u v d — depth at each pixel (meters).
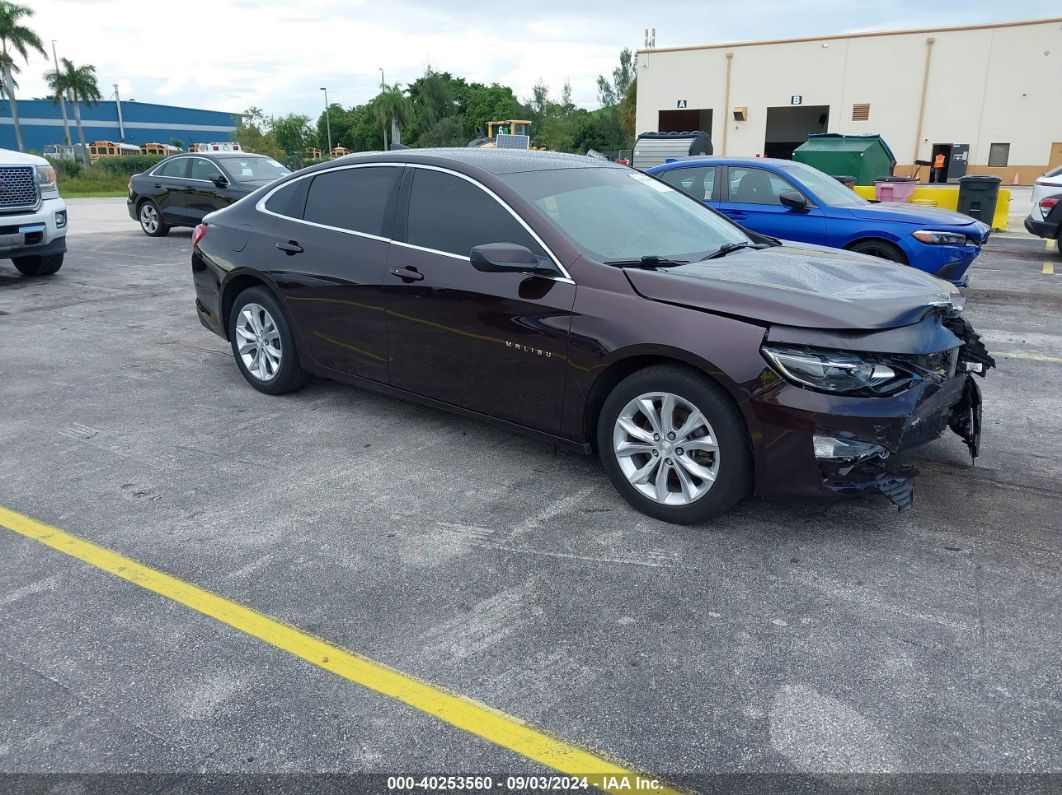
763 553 3.46
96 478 4.24
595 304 3.68
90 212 21.69
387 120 94.31
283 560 3.42
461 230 4.21
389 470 4.33
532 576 3.30
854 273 3.88
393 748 2.38
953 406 3.91
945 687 2.62
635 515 3.81
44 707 2.54
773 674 2.69
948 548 3.49
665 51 43.19
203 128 114.94
